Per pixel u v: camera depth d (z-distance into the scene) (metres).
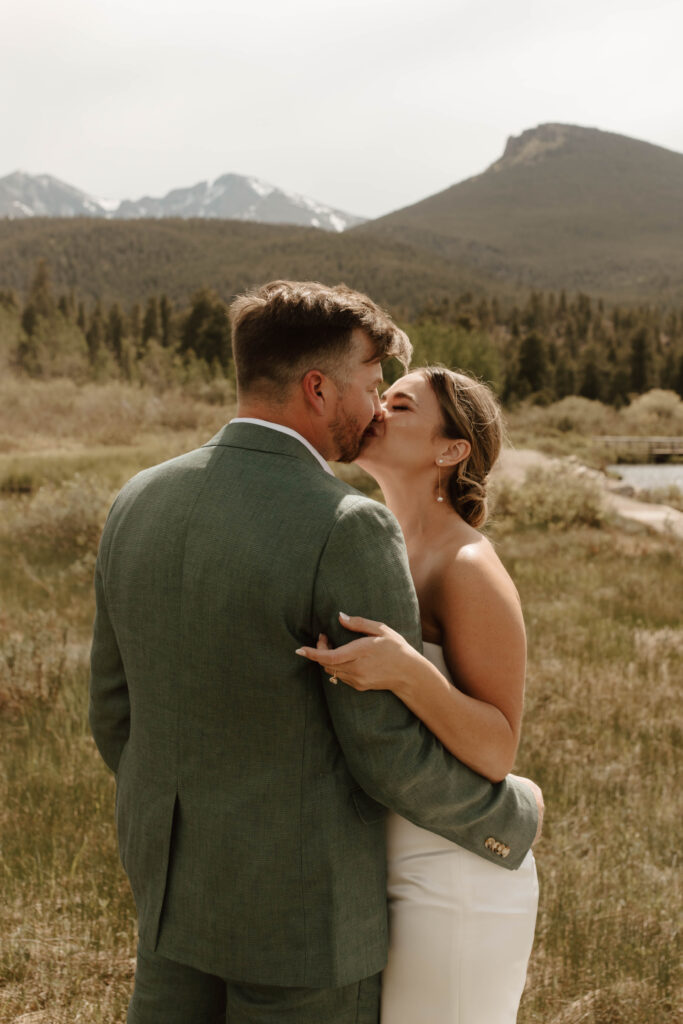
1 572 8.15
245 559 1.14
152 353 48.38
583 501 14.52
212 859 1.19
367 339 1.27
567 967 2.37
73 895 2.56
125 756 1.36
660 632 7.02
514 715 1.39
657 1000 2.22
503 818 1.36
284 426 1.27
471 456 1.58
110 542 1.32
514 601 1.43
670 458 41.44
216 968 1.20
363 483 15.81
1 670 4.50
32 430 25.73
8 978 2.18
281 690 1.15
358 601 1.14
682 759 4.18
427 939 1.35
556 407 57.94
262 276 191.88
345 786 1.22
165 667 1.22
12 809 3.18
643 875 2.91
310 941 1.18
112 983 2.17
